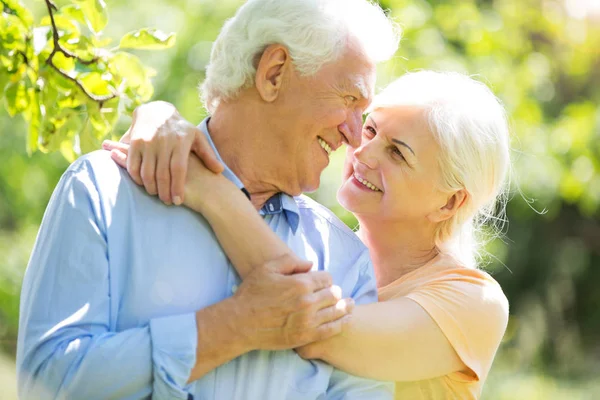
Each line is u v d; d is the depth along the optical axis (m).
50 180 9.20
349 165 3.69
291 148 3.07
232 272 2.98
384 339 3.12
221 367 2.89
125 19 8.21
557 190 10.30
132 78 4.01
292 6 3.04
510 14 9.57
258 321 2.80
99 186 2.89
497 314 3.41
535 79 9.80
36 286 2.80
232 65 3.09
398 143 3.49
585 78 12.46
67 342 2.72
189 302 2.90
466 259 3.73
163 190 2.92
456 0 9.25
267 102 3.06
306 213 3.33
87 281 2.78
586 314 14.69
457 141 3.46
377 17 3.14
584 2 9.87
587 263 14.66
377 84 7.32
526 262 14.31
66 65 3.89
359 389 3.13
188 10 8.38
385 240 3.64
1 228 9.34
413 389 3.37
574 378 13.45
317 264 3.21
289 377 2.98
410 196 3.51
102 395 2.71
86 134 3.95
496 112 3.58
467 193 3.55
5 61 3.88
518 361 13.51
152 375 2.74
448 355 3.26
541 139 9.77
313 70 3.01
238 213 2.96
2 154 9.10
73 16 3.91
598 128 10.19
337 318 2.99
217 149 3.13
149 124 3.03
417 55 8.31
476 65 8.91
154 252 2.89
